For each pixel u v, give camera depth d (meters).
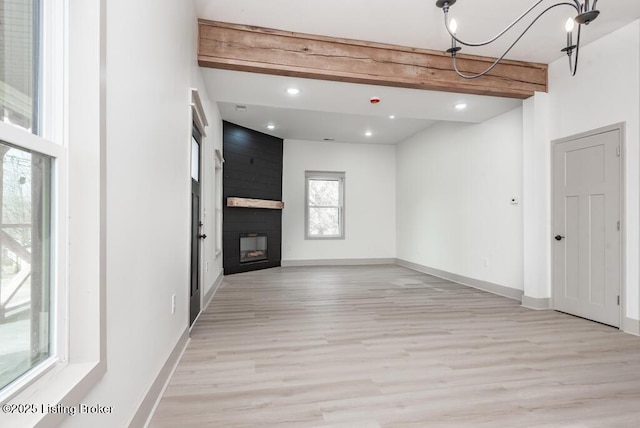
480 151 5.18
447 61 3.69
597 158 3.44
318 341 2.88
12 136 0.81
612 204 3.29
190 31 2.78
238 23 3.18
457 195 5.75
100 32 1.12
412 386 2.08
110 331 1.23
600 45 3.40
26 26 0.95
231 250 6.33
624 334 3.08
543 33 3.28
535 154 4.01
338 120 6.14
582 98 3.59
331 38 3.38
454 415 1.77
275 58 3.27
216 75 3.46
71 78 1.09
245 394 1.97
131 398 1.46
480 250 5.18
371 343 2.84
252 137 6.73
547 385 2.10
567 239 3.77
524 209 4.16
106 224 1.18
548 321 3.48
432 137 6.52
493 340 2.91
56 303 1.03
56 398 0.88
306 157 7.71
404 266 7.64
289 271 6.82
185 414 1.76
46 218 1.00
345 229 7.91
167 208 2.07
